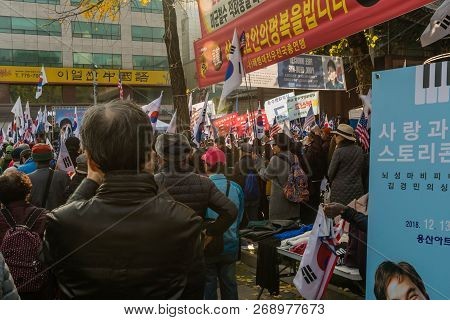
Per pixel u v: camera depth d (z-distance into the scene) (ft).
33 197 13.35
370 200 6.13
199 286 4.58
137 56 67.15
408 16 27.50
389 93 5.84
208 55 17.06
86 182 5.30
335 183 16.38
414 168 5.61
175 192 8.26
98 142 4.30
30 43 88.79
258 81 25.93
